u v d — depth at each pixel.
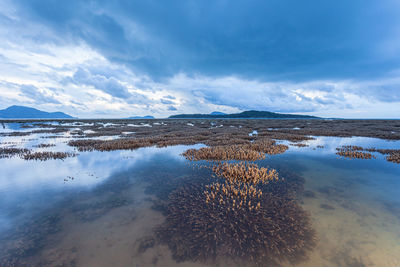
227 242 3.95
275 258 3.52
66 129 34.66
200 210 5.28
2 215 5.12
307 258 3.51
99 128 37.12
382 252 3.63
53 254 3.65
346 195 6.34
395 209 5.34
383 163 10.53
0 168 9.64
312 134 24.52
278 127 38.12
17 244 3.93
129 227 4.55
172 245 3.91
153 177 8.32
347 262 3.39
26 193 6.61
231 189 6.61
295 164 10.40
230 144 16.91
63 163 10.66
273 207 5.42
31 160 11.29
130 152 13.79
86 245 3.92
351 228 4.43
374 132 25.95
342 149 14.43
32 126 43.34
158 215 5.11
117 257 3.58
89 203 5.85
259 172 8.13
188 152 13.41
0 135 24.78
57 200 6.06
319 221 4.73
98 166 10.08
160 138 20.38
